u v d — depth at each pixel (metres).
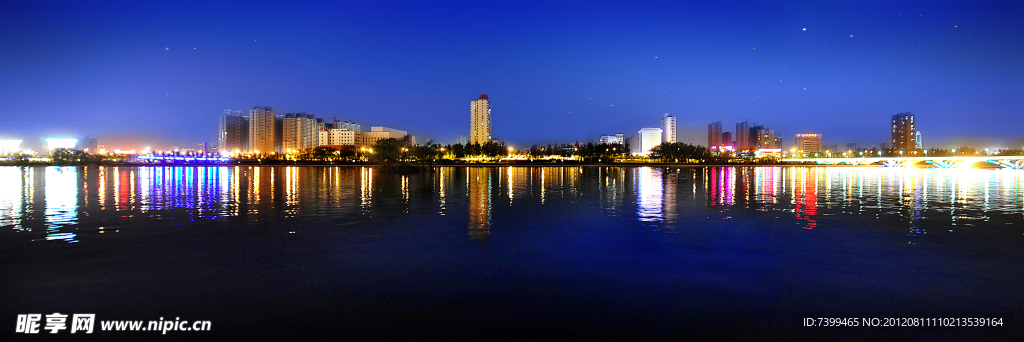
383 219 18.52
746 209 22.22
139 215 19.64
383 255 11.98
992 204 24.45
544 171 83.31
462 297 8.70
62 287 9.20
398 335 7.08
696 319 7.71
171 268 10.62
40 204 23.97
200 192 32.19
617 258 11.70
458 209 22.06
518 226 16.75
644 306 8.27
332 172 78.06
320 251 12.43
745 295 8.86
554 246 13.16
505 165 129.62
